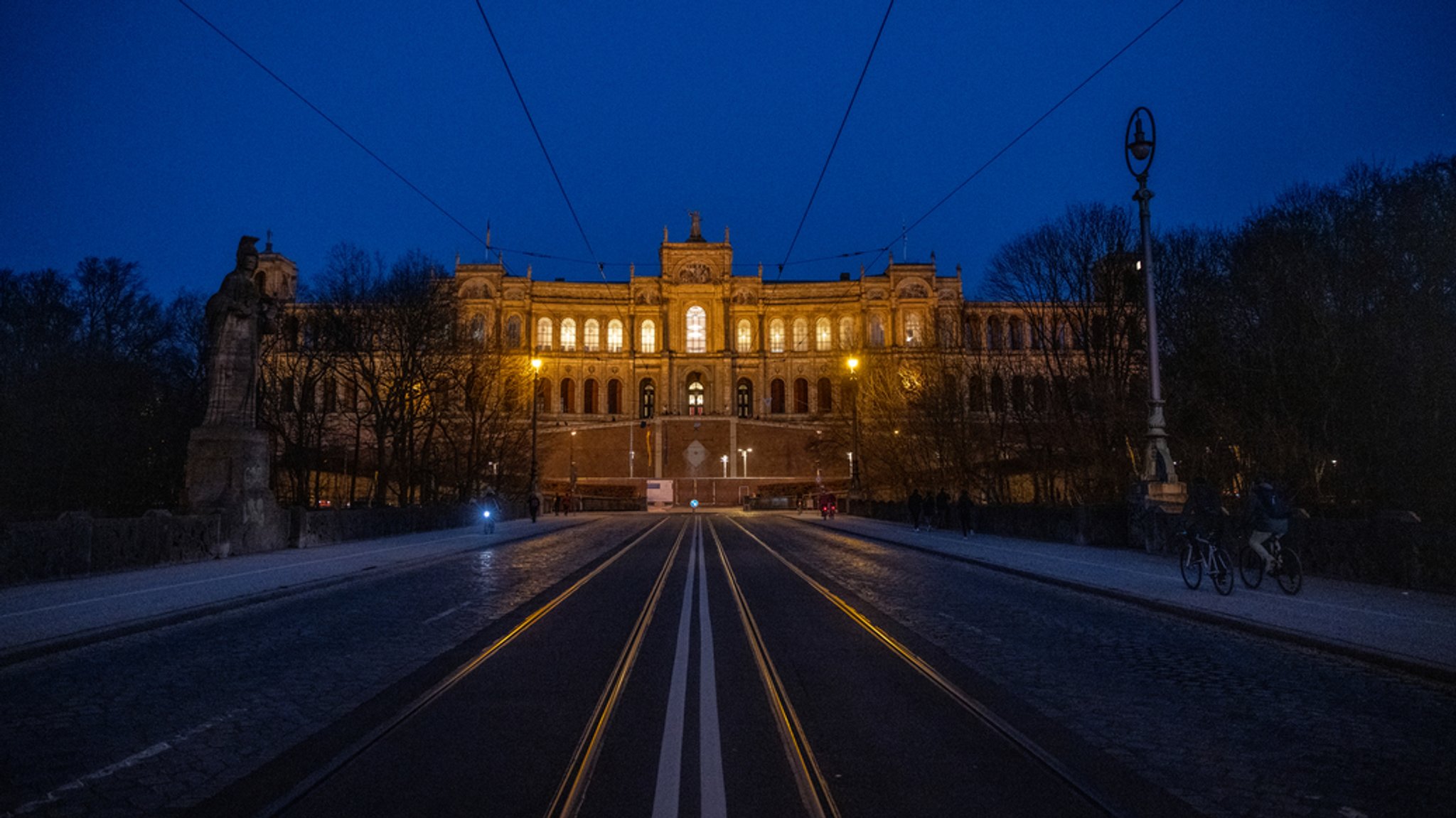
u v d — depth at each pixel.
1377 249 24.75
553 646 9.88
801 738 6.21
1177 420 29.14
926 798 5.04
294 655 9.40
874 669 8.55
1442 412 20.78
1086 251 38.03
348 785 5.28
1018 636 10.48
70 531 16.09
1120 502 25.22
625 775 5.43
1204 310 30.19
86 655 9.46
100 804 4.99
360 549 24.67
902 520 43.44
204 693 7.65
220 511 21.47
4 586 14.58
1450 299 22.66
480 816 4.79
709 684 7.93
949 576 17.84
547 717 6.80
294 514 24.77
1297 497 22.95
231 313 22.78
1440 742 6.13
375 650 9.67
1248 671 8.46
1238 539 16.94
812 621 11.73
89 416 41.56
